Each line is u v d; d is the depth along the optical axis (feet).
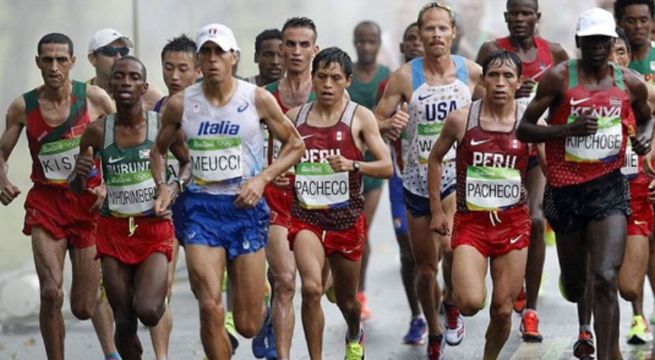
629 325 141.49
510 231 110.22
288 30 124.16
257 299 106.63
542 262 131.95
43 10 146.20
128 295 107.55
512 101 111.14
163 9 158.71
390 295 163.63
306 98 124.16
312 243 112.37
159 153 106.73
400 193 139.74
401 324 146.30
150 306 104.53
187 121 104.68
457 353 130.00
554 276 168.25
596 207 108.68
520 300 141.69
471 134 110.83
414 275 136.36
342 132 112.68
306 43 123.95
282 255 117.29
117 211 107.24
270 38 132.87
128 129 107.86
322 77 112.47
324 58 112.78
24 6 144.87
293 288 116.67
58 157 115.96
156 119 108.37
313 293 111.14
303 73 124.26
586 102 107.96
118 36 133.08
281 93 124.88
